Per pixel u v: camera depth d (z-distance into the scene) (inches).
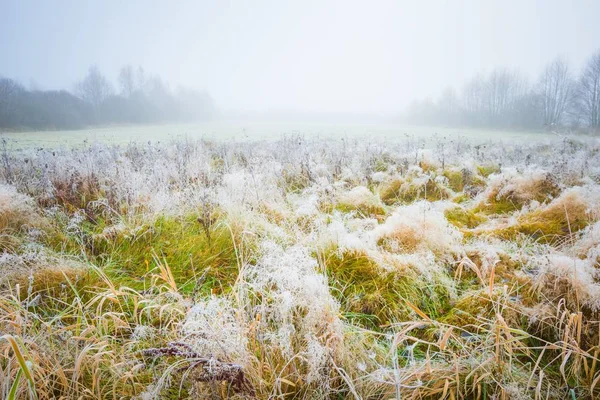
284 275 86.8
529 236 140.5
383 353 80.7
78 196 180.9
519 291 100.9
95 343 71.1
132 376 68.4
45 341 72.8
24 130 1647.4
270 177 205.0
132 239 133.8
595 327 82.0
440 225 131.3
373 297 101.6
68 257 117.7
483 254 119.0
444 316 96.4
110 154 288.7
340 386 73.5
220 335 70.6
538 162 306.5
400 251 126.4
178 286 108.0
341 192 199.8
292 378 72.7
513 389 67.7
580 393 69.6
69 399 65.7
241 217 143.3
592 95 1508.4
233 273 116.0
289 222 153.2
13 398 54.5
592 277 96.2
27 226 134.3
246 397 63.5
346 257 120.9
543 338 85.7
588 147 402.3
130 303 96.8
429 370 67.6
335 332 76.8
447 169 262.5
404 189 221.8
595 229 118.9
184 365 72.5
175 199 163.3
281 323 81.6
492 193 201.2
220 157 315.0
